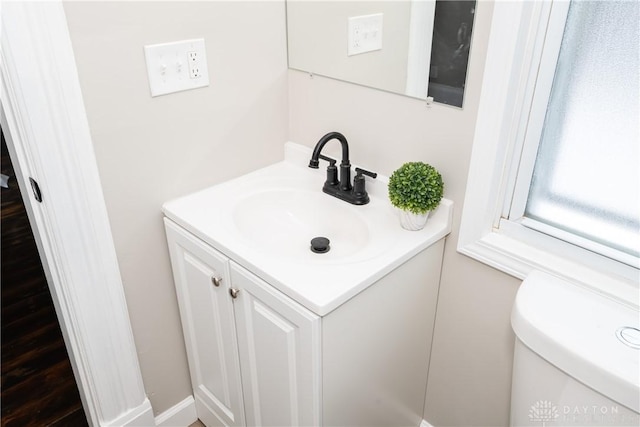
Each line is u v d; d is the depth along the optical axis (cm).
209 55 139
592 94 110
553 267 120
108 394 157
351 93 144
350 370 128
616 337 102
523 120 118
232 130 153
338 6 136
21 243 281
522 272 125
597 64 107
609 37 103
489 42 111
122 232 141
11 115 119
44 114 116
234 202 147
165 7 126
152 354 165
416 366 158
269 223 152
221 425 175
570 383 102
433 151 132
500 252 128
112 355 152
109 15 118
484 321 142
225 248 127
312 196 151
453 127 125
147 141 136
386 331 134
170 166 143
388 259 121
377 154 146
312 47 148
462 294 143
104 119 126
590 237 121
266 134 163
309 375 120
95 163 128
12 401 195
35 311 237
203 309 150
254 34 146
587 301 112
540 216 128
